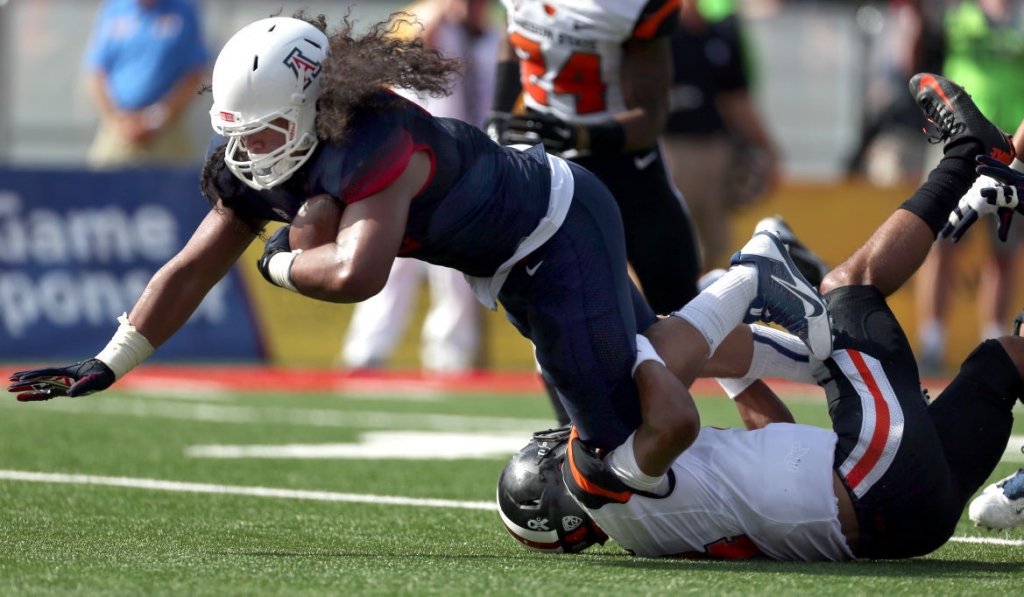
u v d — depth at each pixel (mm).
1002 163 11641
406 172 9531
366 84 9438
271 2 39938
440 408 24172
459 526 12328
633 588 8781
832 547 10164
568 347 10250
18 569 9156
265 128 9555
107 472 15469
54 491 13797
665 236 15586
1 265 30531
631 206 15367
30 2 39781
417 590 8594
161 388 26844
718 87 26938
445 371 30531
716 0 27312
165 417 21766
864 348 10609
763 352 11703
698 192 26969
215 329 31578
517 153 10609
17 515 12188
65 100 40156
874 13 42500
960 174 11555
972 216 12156
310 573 9219
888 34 42156
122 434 19312
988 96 28750
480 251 10180
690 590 8727
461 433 20516
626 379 10281
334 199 9625
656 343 10766
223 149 10219
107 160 33750
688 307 11047
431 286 31516
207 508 13008
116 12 33531
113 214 31172
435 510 13281
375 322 29062
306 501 13664
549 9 15070
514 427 21469
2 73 38719
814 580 9148
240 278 31844
